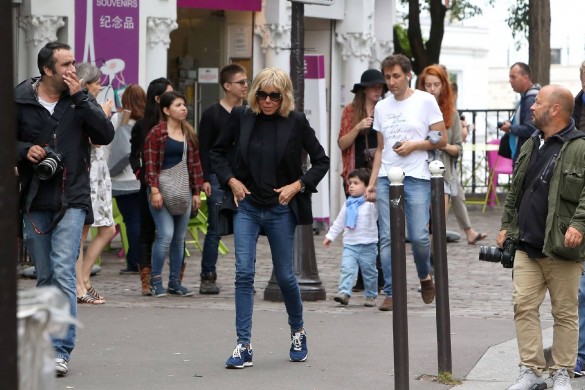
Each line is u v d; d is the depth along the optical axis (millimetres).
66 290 19562
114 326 25016
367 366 21109
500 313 27641
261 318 26250
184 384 19422
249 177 20672
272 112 20562
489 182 58531
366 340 23719
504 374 20547
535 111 18797
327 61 49562
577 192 18391
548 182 18656
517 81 35844
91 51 39312
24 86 19578
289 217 20750
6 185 9375
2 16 9430
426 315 27016
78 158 19625
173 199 29031
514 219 19219
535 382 19141
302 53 28672
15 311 9305
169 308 27703
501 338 23953
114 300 29062
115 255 39156
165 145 28906
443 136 26531
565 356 19094
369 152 29500
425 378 20188
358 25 49594
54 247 19531
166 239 29359
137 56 39906
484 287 32438
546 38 52375
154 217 29328
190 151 29469
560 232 18438
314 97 42344
